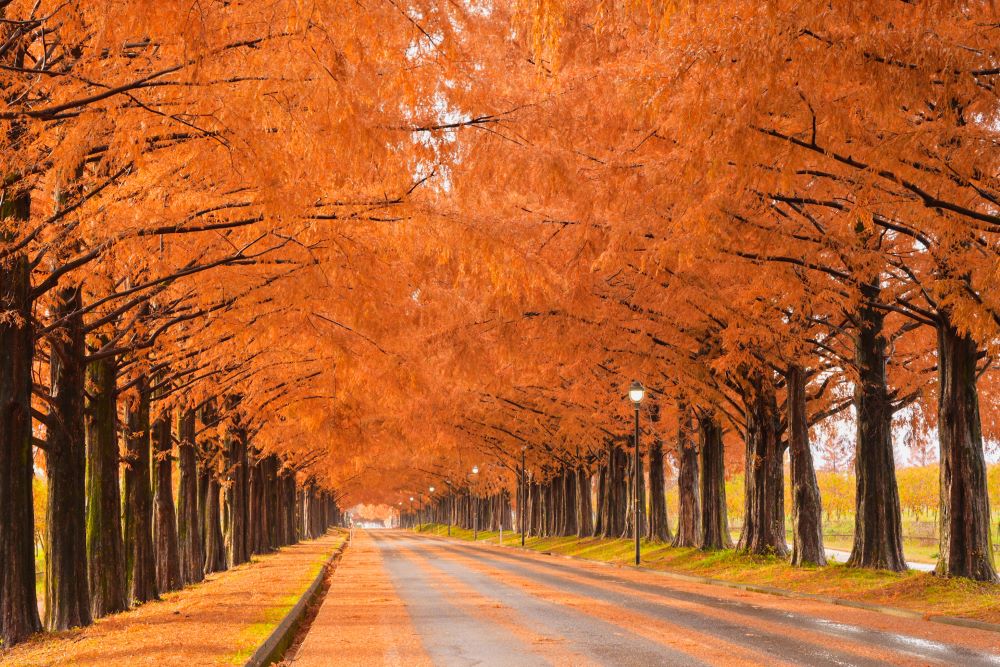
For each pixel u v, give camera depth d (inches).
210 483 1402.6
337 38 320.5
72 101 335.0
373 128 363.9
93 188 467.2
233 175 413.1
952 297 556.7
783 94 433.4
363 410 820.0
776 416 1140.5
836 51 396.8
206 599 727.7
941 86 447.5
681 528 1473.9
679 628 553.3
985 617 582.6
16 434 497.0
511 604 729.0
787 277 663.8
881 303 735.7
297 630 570.9
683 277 789.9
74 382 589.3
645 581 1042.1
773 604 733.9
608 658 426.0
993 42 415.8
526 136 414.9
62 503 574.9
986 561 732.0
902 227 631.8
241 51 325.1
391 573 1215.6
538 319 860.6
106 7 288.7
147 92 342.3
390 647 467.8
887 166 462.9
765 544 1123.9
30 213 524.4
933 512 3417.8
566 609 682.8
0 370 494.6
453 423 1669.5
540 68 384.5
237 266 509.4
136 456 788.6
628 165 579.2
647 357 940.6
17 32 366.0
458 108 400.2
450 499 5388.8
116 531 677.3
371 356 584.1
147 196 431.8
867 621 602.5
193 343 712.4
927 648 466.3
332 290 490.9
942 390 765.3
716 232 582.6
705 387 1040.8
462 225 424.8
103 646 437.1
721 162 454.6
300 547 2347.4
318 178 400.5
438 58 366.0
